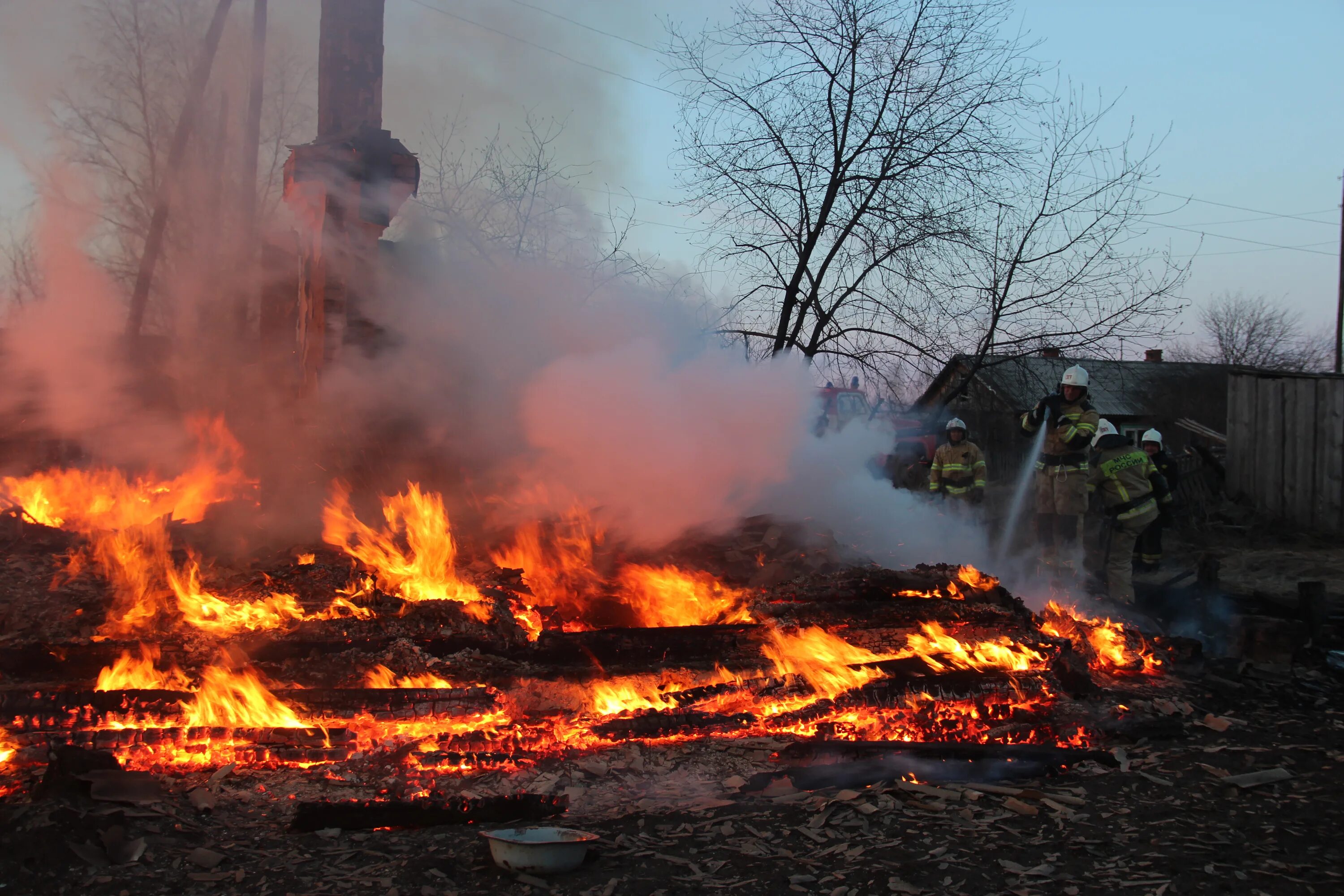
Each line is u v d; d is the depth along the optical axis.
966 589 6.16
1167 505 8.67
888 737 4.75
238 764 4.20
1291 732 4.95
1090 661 6.02
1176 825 3.60
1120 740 4.79
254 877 3.15
